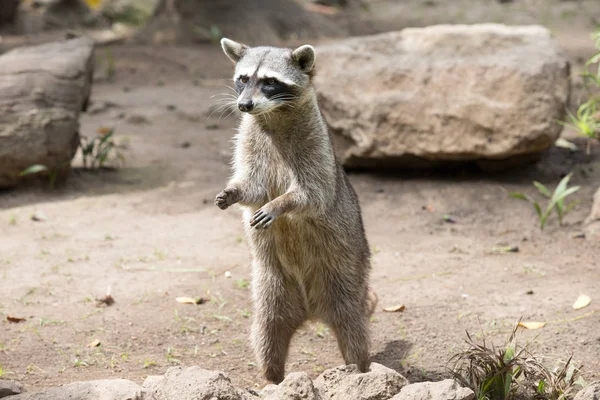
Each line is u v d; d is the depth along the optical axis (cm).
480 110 1243
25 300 939
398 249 1104
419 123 1274
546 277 995
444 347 832
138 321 898
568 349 804
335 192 782
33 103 1318
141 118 1775
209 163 1495
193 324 895
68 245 1114
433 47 1357
